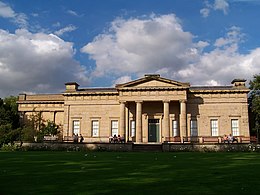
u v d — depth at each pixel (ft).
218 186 45.24
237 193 40.37
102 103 203.62
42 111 238.68
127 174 57.82
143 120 197.16
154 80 190.60
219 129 190.60
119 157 101.24
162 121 195.52
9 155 111.14
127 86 191.62
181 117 184.44
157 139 194.49
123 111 189.37
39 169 65.98
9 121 224.74
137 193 40.34
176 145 146.51
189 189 43.01
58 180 50.65
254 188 43.65
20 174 57.98
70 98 207.31
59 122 235.61
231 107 191.93
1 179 51.88
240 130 189.06
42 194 39.91
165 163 79.66
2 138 170.30
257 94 203.41
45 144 155.12
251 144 142.72
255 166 72.33
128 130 194.18
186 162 82.74
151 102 197.26
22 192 41.19
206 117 192.54
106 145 150.30
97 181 49.60
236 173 59.21
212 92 193.88
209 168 67.87
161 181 49.65
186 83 186.39
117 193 40.34
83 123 203.41
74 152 134.51
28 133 184.24
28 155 111.24
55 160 88.99
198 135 190.80
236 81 195.11
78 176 55.21
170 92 187.42
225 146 144.25
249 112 214.48
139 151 145.79
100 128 201.05
